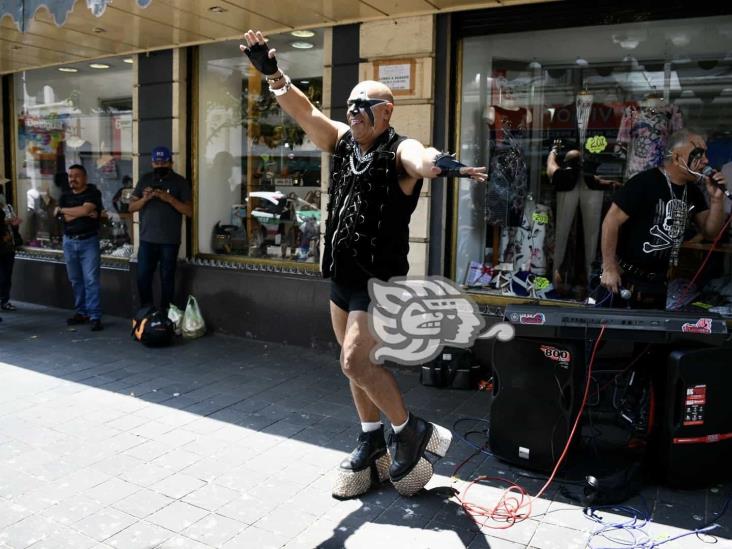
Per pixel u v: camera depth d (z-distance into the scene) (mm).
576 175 5277
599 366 3902
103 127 7801
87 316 7250
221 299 6652
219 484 3438
